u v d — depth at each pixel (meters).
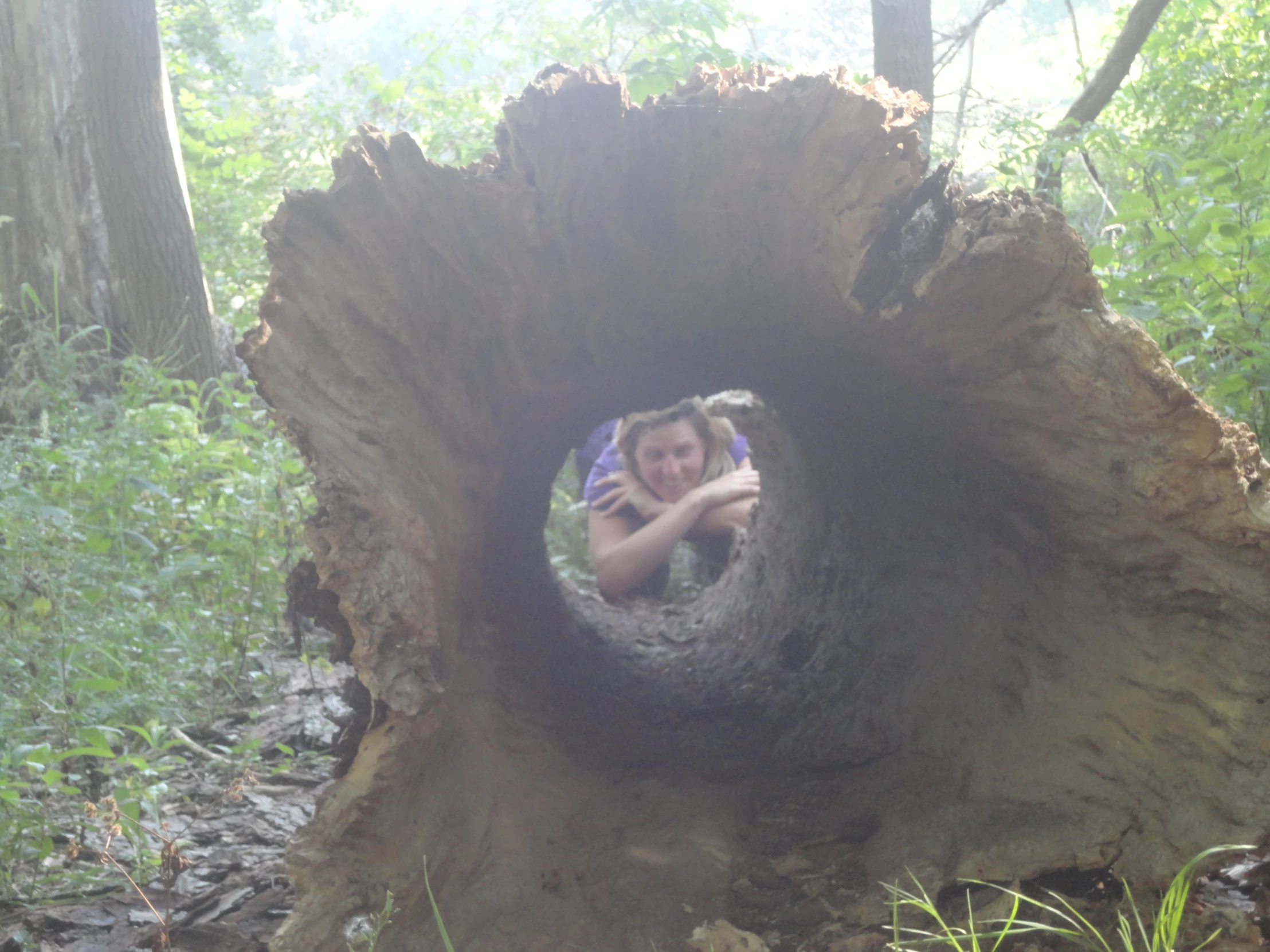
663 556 5.02
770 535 4.32
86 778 2.77
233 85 8.82
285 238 1.91
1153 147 4.70
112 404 4.31
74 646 2.96
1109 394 1.88
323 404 1.92
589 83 2.00
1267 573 1.88
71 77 5.67
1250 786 1.85
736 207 2.16
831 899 2.16
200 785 2.93
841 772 2.76
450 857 2.00
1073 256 1.85
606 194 2.13
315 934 1.76
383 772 1.78
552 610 3.58
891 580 3.06
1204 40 5.37
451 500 2.22
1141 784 2.01
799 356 2.63
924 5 4.90
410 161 1.98
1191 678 1.99
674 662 4.02
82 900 2.29
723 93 2.05
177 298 5.70
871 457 2.95
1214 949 1.80
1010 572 2.48
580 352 2.49
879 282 2.06
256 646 3.79
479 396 2.33
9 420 4.75
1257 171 3.34
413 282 2.05
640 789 2.71
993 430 2.17
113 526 3.62
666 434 5.21
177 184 5.75
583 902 2.13
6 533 3.30
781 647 3.64
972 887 2.03
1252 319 3.12
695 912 2.17
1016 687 2.40
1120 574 2.12
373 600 1.81
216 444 4.35
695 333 2.58
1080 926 1.89
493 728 2.43
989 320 1.95
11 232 5.86
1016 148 4.93
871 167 1.97
